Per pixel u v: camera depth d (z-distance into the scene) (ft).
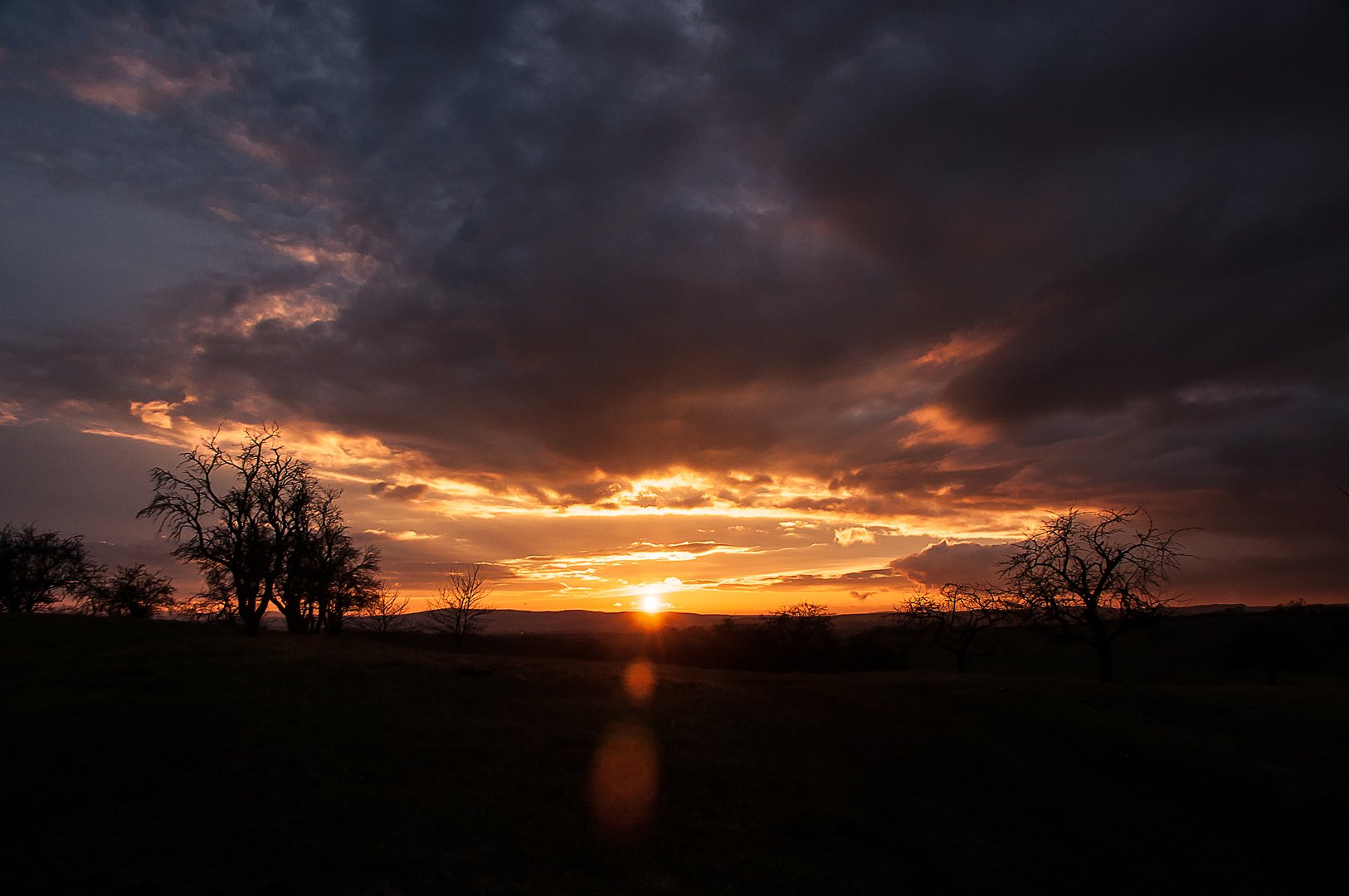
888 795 63.93
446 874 38.04
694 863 44.50
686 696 96.17
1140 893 43.83
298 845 39.19
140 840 37.99
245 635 127.13
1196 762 62.75
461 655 123.13
